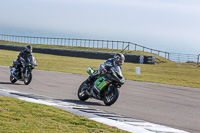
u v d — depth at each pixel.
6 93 17.98
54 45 123.12
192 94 25.34
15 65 25.45
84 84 18.84
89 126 11.58
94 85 18.14
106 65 17.47
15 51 104.00
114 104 18.23
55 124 11.32
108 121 12.84
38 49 100.88
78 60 74.19
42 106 14.43
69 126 11.26
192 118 15.54
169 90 27.08
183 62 84.44
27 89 22.50
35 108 13.70
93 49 106.69
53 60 69.94
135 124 12.98
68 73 39.12
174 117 15.48
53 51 95.44
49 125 11.09
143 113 16.02
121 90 25.06
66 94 21.28
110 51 99.50
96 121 12.62
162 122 14.12
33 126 10.70
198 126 13.80
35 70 41.12
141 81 34.03
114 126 12.17
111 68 17.31
